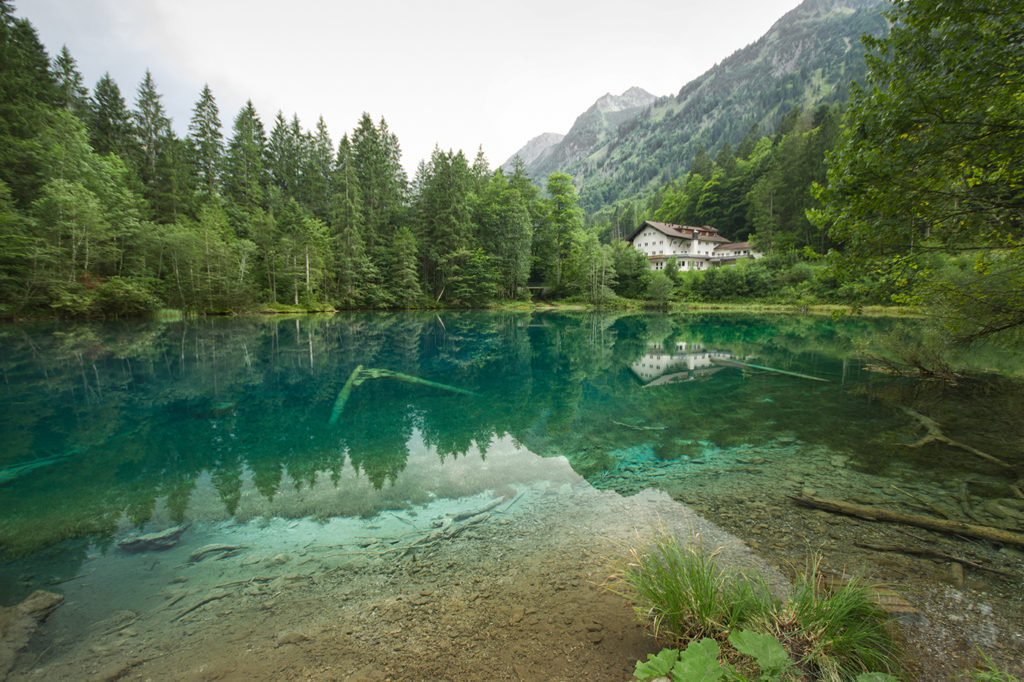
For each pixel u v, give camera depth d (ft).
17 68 87.10
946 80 13.23
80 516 12.12
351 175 128.47
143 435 19.89
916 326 35.91
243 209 118.32
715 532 10.56
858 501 12.19
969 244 16.29
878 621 6.72
